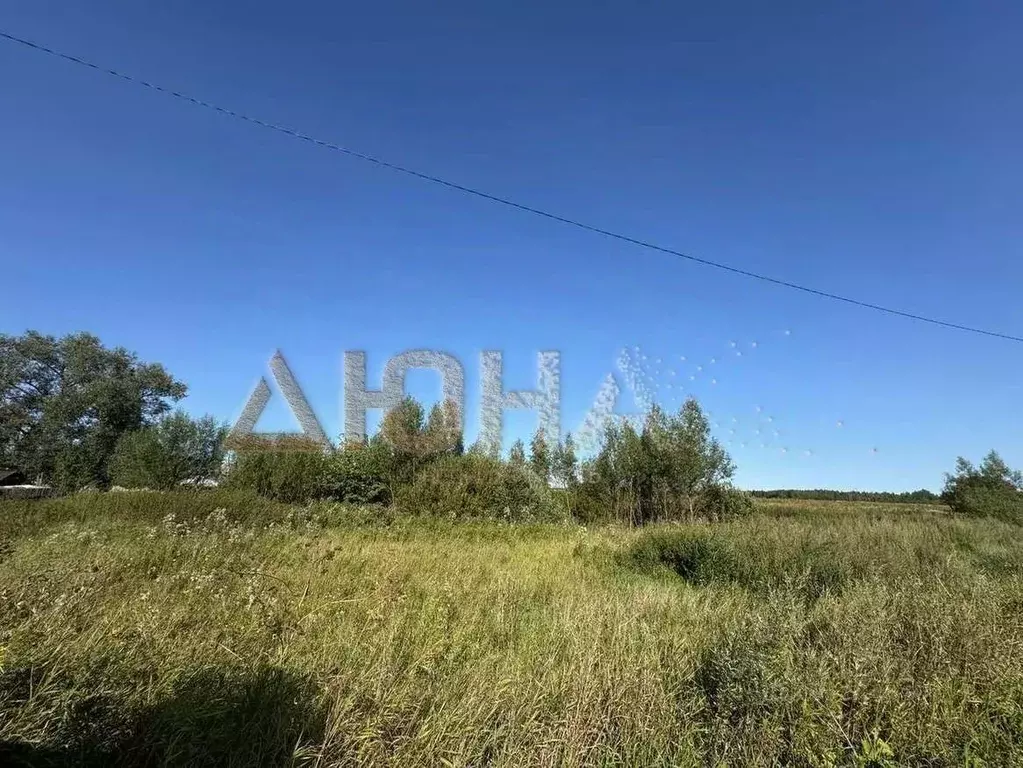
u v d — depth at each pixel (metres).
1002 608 6.07
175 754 2.85
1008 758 3.53
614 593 6.95
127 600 4.82
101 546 7.31
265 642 4.24
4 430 42.59
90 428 43.66
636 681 4.14
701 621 5.73
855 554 9.98
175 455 21.81
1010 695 4.07
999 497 24.09
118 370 47.56
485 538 13.77
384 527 14.02
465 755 3.24
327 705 3.41
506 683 3.91
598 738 3.61
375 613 4.95
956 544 12.73
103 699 3.16
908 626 5.31
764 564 9.30
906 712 3.83
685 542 10.72
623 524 19.27
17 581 4.95
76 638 3.78
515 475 19.23
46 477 42.28
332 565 7.25
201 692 3.32
